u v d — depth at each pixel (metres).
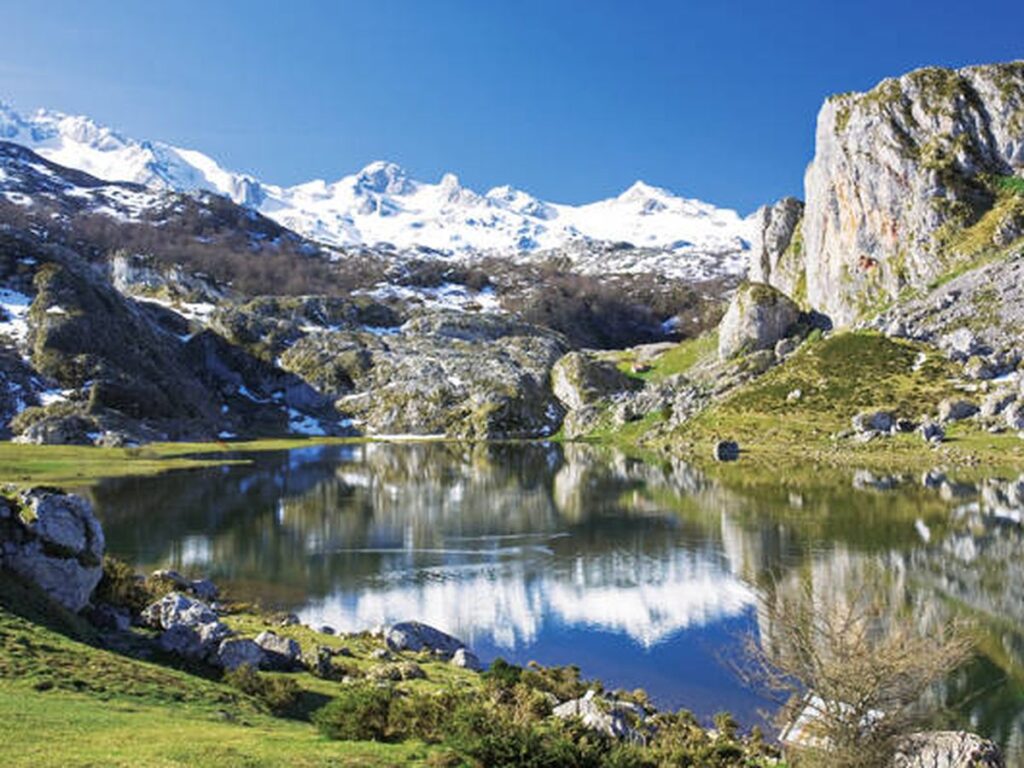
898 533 73.94
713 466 135.25
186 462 146.12
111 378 187.25
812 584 55.50
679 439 170.75
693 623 50.84
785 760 25.25
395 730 25.70
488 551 72.38
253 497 104.44
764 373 190.38
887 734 21.53
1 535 35.62
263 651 36.06
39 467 128.38
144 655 34.44
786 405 167.00
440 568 66.06
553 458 162.50
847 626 23.03
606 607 54.66
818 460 133.62
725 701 38.66
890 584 55.66
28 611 33.66
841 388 165.12
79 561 37.25
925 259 192.50
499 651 46.19
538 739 24.20
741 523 82.00
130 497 102.25
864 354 174.75
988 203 194.00
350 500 102.56
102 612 37.91
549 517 89.50
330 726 25.97
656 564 66.31
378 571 65.12
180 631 36.03
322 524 85.25
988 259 180.75
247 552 71.50
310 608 54.47
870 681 21.52
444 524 85.56
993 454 122.88
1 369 176.62
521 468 143.25
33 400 174.00
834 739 21.47
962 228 190.88
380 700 27.03
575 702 30.77
